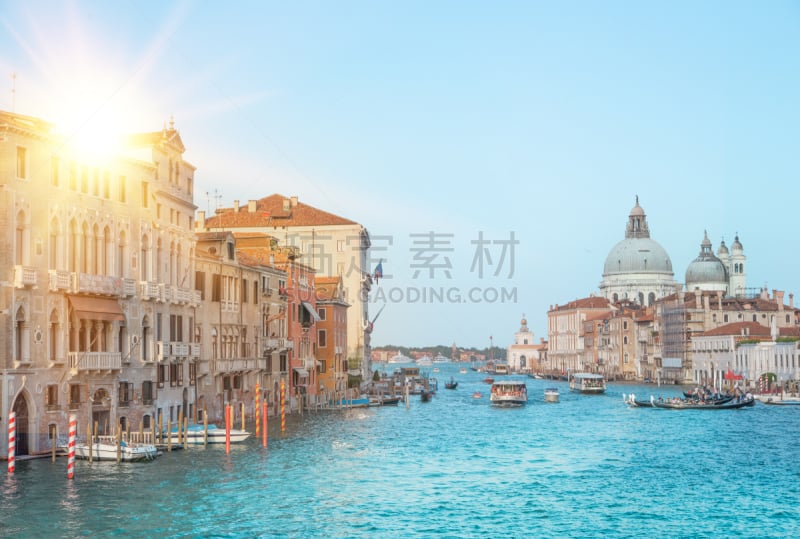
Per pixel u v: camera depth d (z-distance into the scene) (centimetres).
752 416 9625
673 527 3928
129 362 5759
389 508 4231
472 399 13850
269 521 3906
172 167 6456
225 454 5609
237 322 7581
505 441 7088
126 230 5784
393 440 7006
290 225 12481
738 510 4259
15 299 4803
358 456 5888
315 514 4059
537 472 5359
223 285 7338
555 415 10088
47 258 5062
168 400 6294
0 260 4750
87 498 4156
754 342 15225
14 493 4206
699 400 11144
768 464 5728
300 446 6247
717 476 5225
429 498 4481
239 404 7638
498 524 3962
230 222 12450
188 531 3697
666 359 19262
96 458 5044
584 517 4106
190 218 6762
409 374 17138
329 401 10294
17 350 4862
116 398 5616
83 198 5356
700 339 17575
